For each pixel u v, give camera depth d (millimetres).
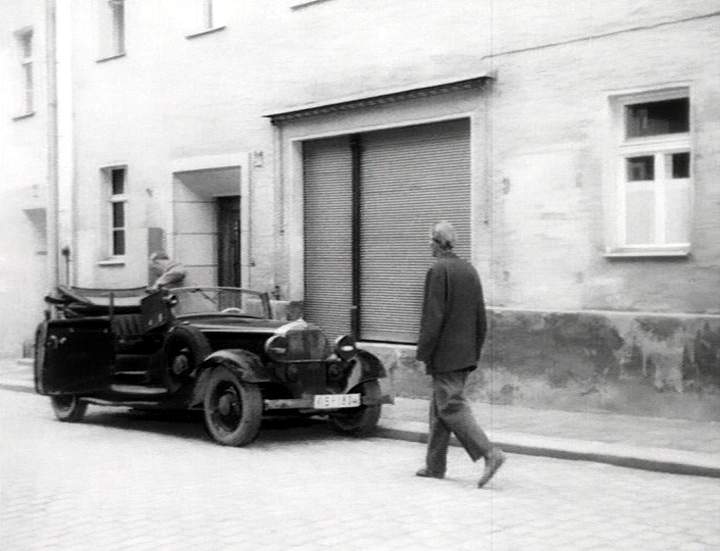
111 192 20578
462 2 13141
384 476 8477
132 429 12047
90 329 12203
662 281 11047
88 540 6363
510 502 7234
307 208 15992
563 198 11977
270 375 10445
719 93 10539
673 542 5980
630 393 11211
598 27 11594
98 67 20312
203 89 17703
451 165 13609
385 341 14648
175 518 6926
